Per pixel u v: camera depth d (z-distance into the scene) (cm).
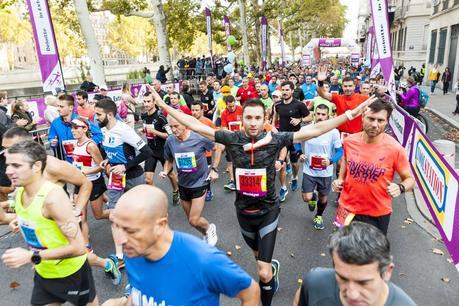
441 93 2312
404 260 453
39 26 880
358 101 633
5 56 4434
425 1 3441
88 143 448
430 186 479
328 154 509
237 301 375
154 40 5025
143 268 174
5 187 599
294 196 678
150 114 627
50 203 242
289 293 389
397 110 820
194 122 351
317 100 739
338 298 165
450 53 2484
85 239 446
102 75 1648
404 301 156
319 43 4019
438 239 505
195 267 169
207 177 457
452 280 411
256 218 335
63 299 276
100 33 6519
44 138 1005
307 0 4419
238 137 329
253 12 3403
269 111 772
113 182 464
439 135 1163
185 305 171
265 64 3212
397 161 344
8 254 237
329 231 536
